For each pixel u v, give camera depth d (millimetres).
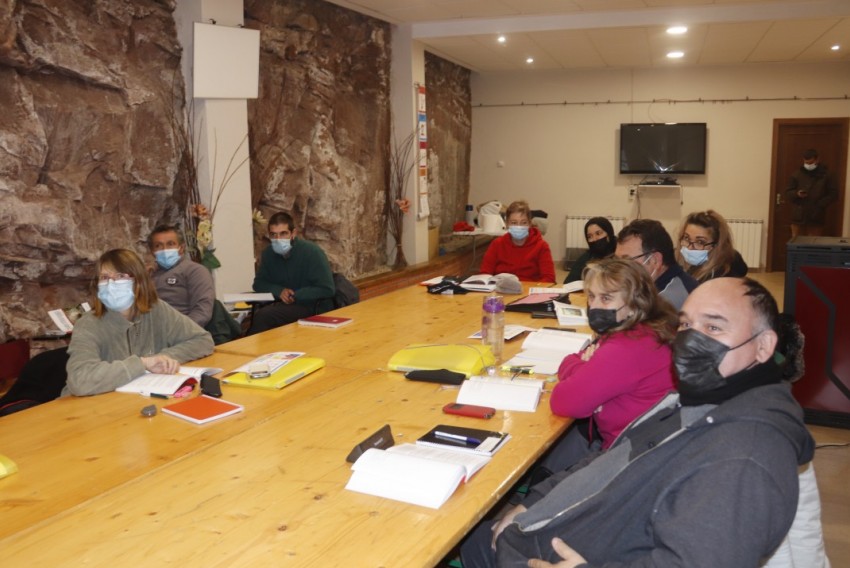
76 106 4016
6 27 3545
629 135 9242
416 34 7090
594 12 6398
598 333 2092
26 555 1304
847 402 3795
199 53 4598
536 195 9828
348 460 1713
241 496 1536
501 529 1743
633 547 1300
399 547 1310
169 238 3783
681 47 7555
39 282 3938
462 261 8641
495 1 5918
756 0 5863
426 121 7969
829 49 7656
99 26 4152
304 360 2570
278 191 5746
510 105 9742
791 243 3820
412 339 3020
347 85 6617
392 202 7477
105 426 2000
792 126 8812
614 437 2020
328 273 4582
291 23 5797
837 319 3744
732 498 1119
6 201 3686
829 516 2908
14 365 3699
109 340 2533
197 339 2723
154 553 1301
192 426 1992
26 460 1762
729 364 1290
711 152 9094
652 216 9406
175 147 4727
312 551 1298
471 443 1794
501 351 2691
